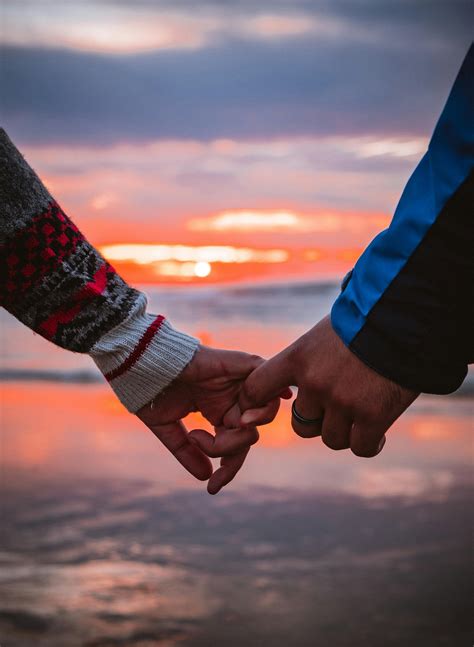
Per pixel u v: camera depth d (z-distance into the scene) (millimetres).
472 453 5492
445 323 1336
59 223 1581
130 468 5113
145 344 1716
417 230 1312
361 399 1418
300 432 1555
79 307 1626
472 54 1226
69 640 2957
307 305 16469
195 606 3252
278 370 1679
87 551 3779
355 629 3047
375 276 1360
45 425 6379
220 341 12977
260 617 3154
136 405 1810
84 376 9070
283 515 4281
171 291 18016
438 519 4207
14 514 4285
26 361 10219
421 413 6859
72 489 4699
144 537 3961
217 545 3867
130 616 3162
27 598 3307
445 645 2922
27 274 1574
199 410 1897
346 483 4828
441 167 1276
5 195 1515
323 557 3738
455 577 3496
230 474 1939
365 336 1379
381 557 3713
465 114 1238
